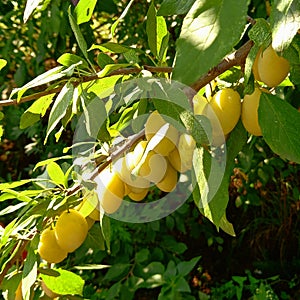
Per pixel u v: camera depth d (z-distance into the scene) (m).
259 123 0.36
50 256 0.42
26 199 0.46
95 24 1.33
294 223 1.37
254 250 1.43
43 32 1.14
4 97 1.35
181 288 1.06
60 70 0.39
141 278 1.10
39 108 0.42
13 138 1.29
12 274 0.47
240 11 0.22
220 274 1.44
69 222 0.41
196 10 0.23
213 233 1.38
